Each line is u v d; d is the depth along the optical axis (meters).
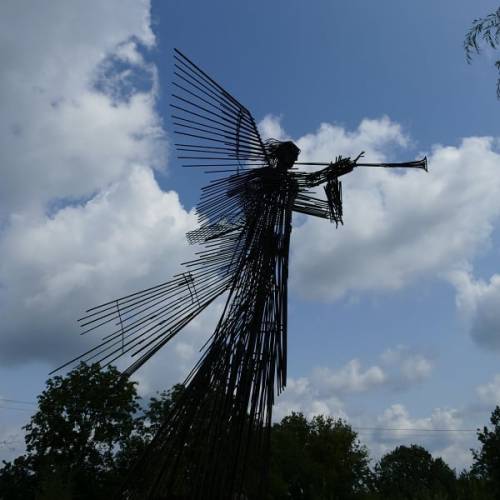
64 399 29.72
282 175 3.81
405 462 67.44
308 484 38.41
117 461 31.03
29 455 30.95
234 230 3.80
